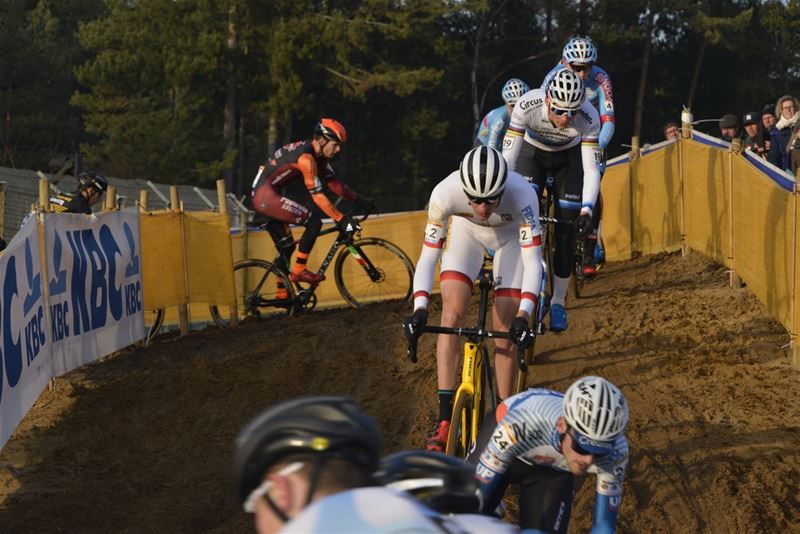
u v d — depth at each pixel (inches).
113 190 970.1
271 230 1075.9
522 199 501.7
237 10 3737.7
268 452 134.3
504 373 519.8
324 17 3882.9
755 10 5012.3
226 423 714.8
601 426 314.2
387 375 769.6
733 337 786.8
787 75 5083.7
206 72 3666.3
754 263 876.0
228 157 3654.0
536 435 354.0
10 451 685.3
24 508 576.4
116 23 3848.4
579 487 544.7
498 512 384.5
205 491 600.7
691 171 1085.8
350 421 135.0
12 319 648.4
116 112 3934.5
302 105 3855.8
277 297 1077.8
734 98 5201.8
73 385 839.7
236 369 820.6
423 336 873.5
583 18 4584.2
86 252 842.8
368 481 135.9
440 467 188.1
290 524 123.3
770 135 1196.5
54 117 4419.3
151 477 627.2
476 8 3892.7
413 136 4318.4
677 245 1146.7
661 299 929.5
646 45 4662.9
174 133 3602.4
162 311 1064.2
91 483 621.6
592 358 768.3
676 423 624.1
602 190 1307.8
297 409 137.3
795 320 717.9
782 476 538.6
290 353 853.8
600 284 1059.3
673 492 529.7
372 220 1262.3
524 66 5255.9
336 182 1047.0
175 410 749.3
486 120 1003.9
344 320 975.6
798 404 642.2
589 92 936.3
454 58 4269.2
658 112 5295.3
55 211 852.6
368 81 3897.6
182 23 3718.0
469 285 512.1
